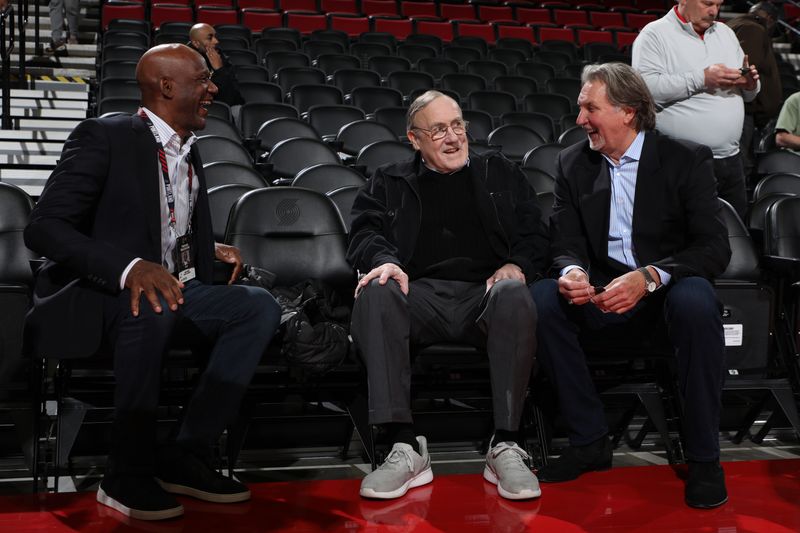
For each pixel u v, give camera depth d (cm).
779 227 272
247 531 173
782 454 255
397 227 231
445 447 256
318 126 555
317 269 254
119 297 187
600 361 248
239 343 193
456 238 232
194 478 191
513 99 686
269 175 412
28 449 202
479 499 193
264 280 228
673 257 210
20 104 607
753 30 395
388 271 206
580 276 205
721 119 291
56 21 758
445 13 1042
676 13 295
